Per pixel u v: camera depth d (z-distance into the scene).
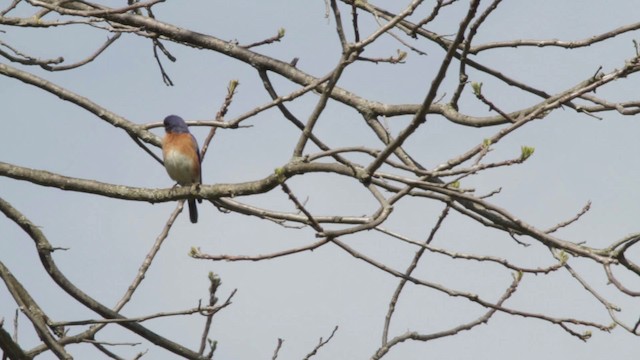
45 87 14.19
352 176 10.27
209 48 14.80
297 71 14.36
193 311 11.01
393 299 12.46
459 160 9.96
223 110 13.25
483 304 11.58
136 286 12.41
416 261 12.40
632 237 11.25
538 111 10.20
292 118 13.72
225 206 12.06
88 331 11.68
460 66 12.25
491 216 12.34
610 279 10.31
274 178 10.54
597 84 10.40
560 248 10.48
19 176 12.65
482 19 11.59
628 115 12.30
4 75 14.12
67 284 12.38
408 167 10.27
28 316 11.61
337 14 10.59
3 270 12.15
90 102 14.21
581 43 12.90
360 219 10.72
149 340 11.91
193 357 11.69
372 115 13.62
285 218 11.85
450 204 11.82
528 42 13.30
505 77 13.65
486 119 12.38
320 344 11.89
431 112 12.97
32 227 12.69
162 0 12.66
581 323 11.36
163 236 12.60
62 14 12.44
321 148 13.41
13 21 12.84
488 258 11.15
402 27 14.05
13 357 11.47
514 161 9.68
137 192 12.01
